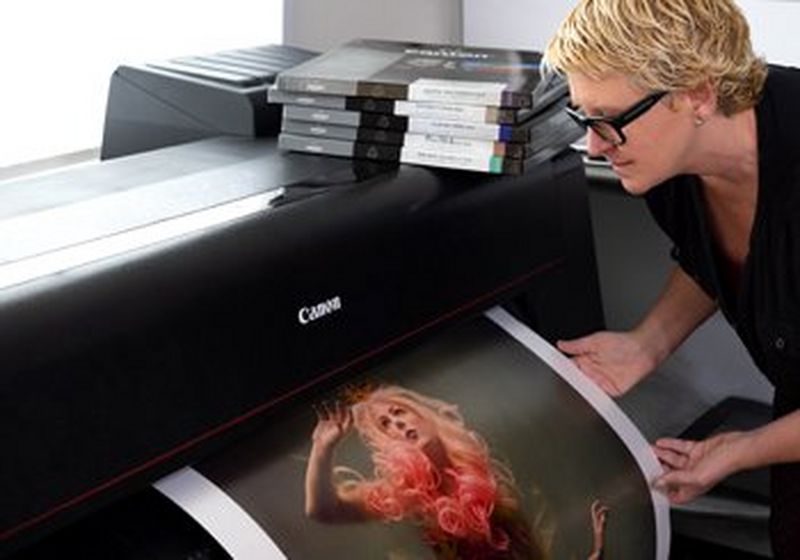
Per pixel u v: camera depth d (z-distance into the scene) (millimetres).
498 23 1541
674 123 847
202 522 721
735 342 1415
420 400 898
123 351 681
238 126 1062
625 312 1465
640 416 1424
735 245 1014
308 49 1350
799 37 1310
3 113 1120
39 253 719
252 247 771
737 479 1215
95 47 1190
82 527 710
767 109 899
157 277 711
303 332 797
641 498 919
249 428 764
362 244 849
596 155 897
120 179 914
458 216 940
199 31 1303
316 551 740
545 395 956
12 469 625
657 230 1404
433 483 832
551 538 843
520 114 918
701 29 808
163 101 1102
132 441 686
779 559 1065
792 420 951
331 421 845
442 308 928
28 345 637
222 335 740
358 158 971
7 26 1099
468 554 798
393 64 1022
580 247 1096
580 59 822
